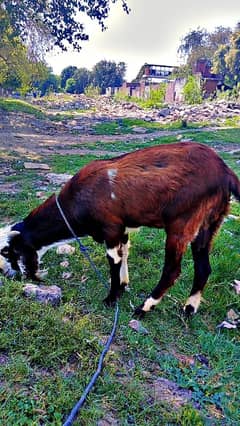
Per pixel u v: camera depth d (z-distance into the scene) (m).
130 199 1.55
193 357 1.43
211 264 2.04
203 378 1.30
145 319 1.62
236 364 1.40
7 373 1.14
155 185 1.53
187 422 1.09
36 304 1.47
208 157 1.58
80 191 1.61
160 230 2.46
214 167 1.57
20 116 10.54
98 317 1.57
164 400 1.17
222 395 1.23
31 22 10.48
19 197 3.21
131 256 2.13
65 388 1.13
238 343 1.55
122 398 1.14
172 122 10.98
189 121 10.90
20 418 1.00
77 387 1.14
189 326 1.61
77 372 1.20
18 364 1.17
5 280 1.65
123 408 1.11
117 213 1.59
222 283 1.92
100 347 1.33
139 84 25.72
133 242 2.24
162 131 9.39
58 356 1.24
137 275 1.96
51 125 10.02
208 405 1.19
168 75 27.75
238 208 3.07
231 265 2.07
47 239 1.71
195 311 1.69
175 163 1.54
